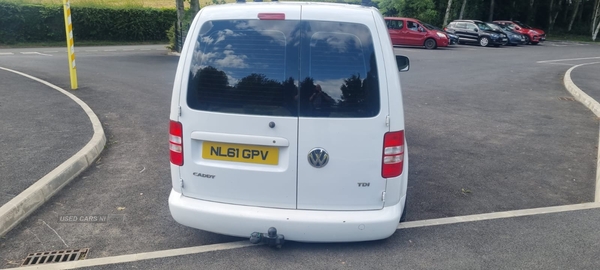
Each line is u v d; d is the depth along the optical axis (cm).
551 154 695
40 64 1531
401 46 2612
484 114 950
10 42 2534
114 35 2886
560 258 395
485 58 2067
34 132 714
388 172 363
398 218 374
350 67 351
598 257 397
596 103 1001
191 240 422
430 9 3291
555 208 501
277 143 357
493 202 516
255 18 355
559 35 4266
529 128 845
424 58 2012
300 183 363
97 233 434
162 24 3014
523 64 1861
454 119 903
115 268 375
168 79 1299
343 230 364
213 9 366
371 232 368
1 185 504
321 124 352
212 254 396
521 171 621
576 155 693
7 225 434
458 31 2869
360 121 352
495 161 659
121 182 558
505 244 418
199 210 374
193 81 363
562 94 1191
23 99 950
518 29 3120
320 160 357
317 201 367
